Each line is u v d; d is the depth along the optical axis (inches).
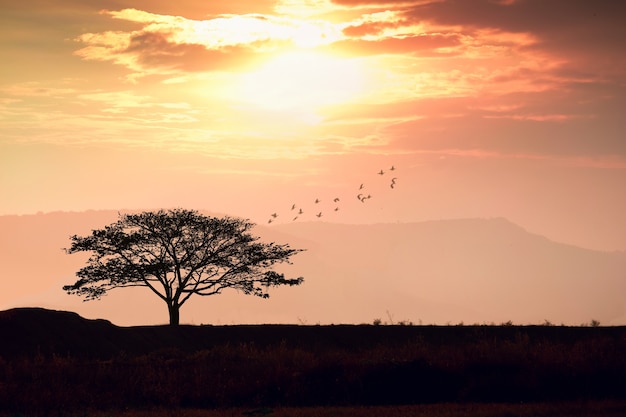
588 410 1712.6
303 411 1797.5
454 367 2135.8
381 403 2009.1
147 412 1849.2
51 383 2037.4
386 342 3147.1
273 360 2289.6
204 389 2031.3
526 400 1962.4
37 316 2933.1
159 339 3100.4
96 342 2913.4
